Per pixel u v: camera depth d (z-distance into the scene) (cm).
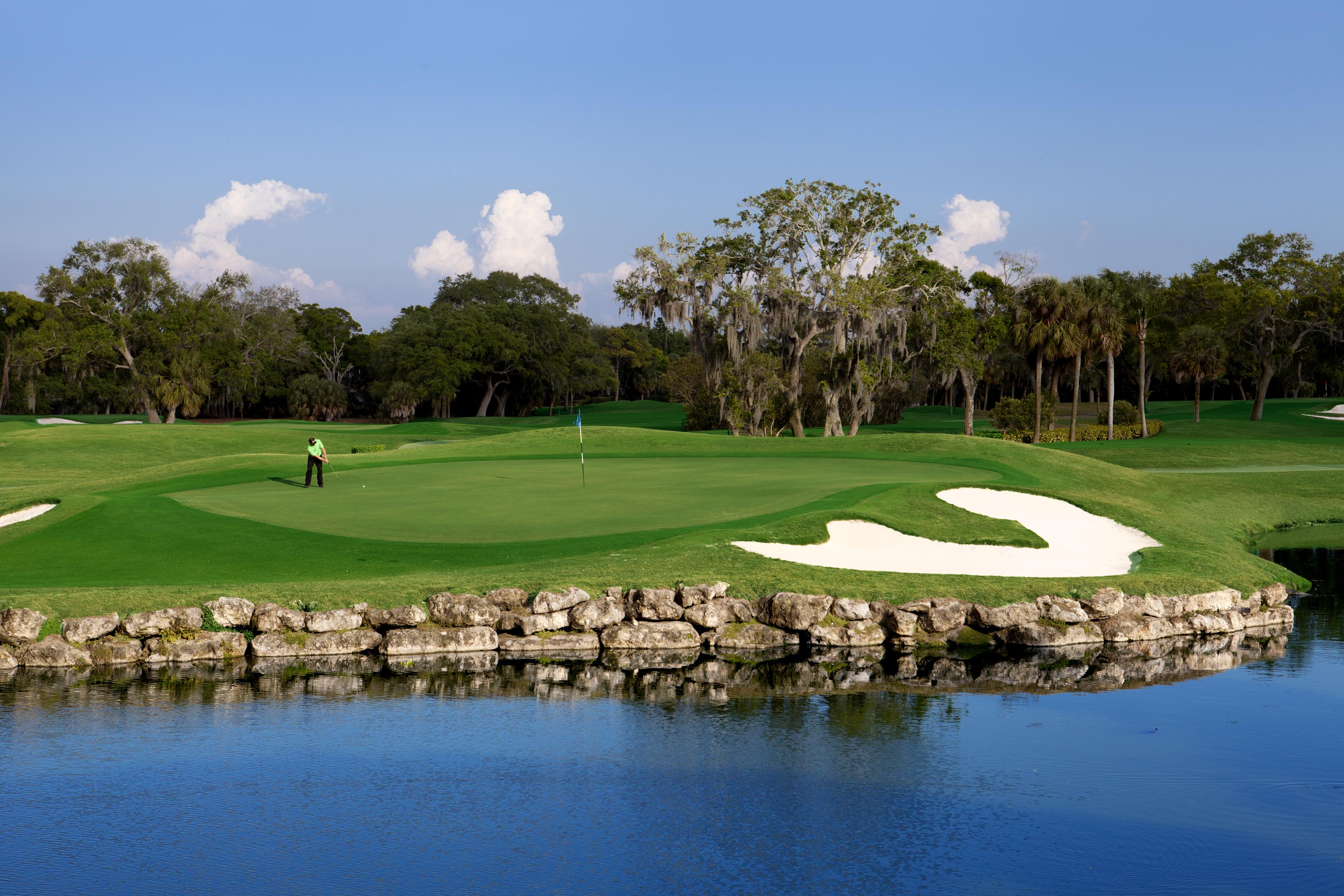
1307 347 8462
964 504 2498
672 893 736
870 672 1431
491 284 12538
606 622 1593
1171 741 1105
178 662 1463
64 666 1424
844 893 738
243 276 10294
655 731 1129
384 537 2067
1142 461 5069
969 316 6688
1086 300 6112
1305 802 922
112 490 2947
